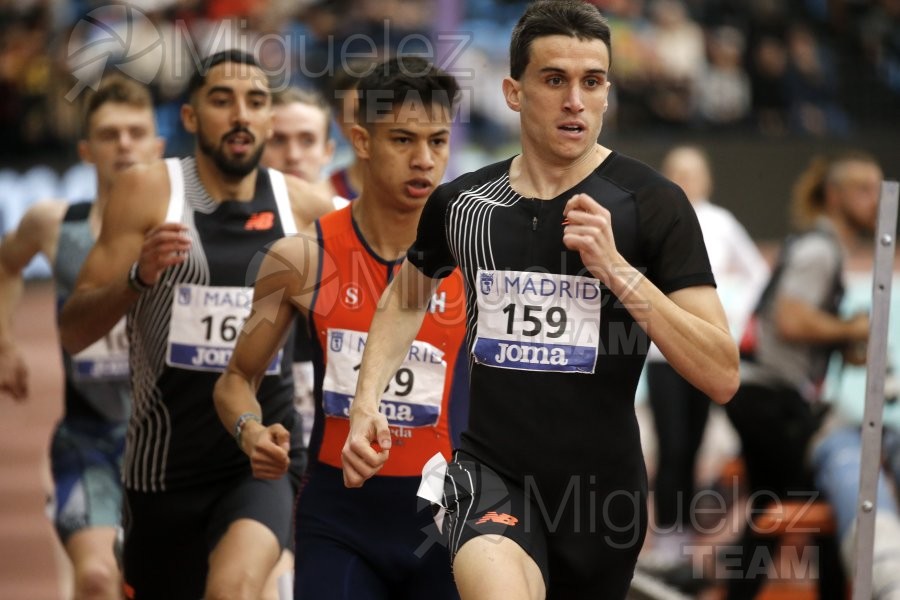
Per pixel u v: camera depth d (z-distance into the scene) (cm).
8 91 3969
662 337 857
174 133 3294
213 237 1236
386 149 1066
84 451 1484
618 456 938
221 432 1220
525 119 917
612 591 964
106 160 1534
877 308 1005
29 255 1590
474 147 3694
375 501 1087
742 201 4181
